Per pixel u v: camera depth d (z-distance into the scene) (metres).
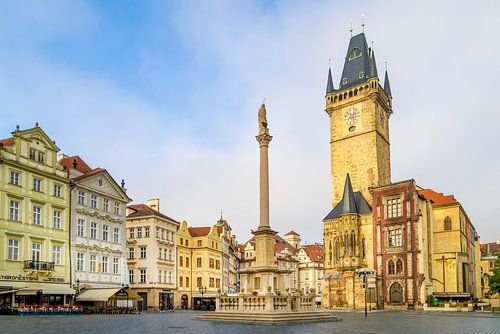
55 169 66.75
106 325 37.00
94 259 72.19
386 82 116.81
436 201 105.12
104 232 75.50
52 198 65.31
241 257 169.62
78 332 29.45
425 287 85.25
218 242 113.19
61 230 66.12
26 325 35.53
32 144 63.09
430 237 92.88
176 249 100.25
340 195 108.31
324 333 29.92
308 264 170.25
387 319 51.56
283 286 45.09
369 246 92.88
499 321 47.84
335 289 92.69
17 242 59.28
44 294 60.28
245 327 34.91
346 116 110.31
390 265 88.94
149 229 91.62
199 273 106.19
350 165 107.88
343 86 112.50
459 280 94.31
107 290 65.62
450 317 57.34
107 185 77.25
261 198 45.84
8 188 58.44
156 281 90.88
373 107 106.69
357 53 113.12
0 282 55.72
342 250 93.31
